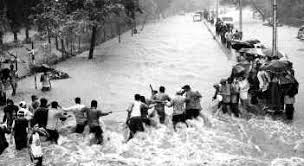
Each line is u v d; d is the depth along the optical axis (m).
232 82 16.59
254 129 15.27
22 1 47.91
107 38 52.78
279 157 12.88
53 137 13.66
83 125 14.44
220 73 25.67
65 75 26.27
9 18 46.19
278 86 16.59
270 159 12.68
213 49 35.75
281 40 42.28
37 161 12.02
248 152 13.20
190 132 14.52
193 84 22.92
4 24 36.56
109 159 12.50
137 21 73.25
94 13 32.78
